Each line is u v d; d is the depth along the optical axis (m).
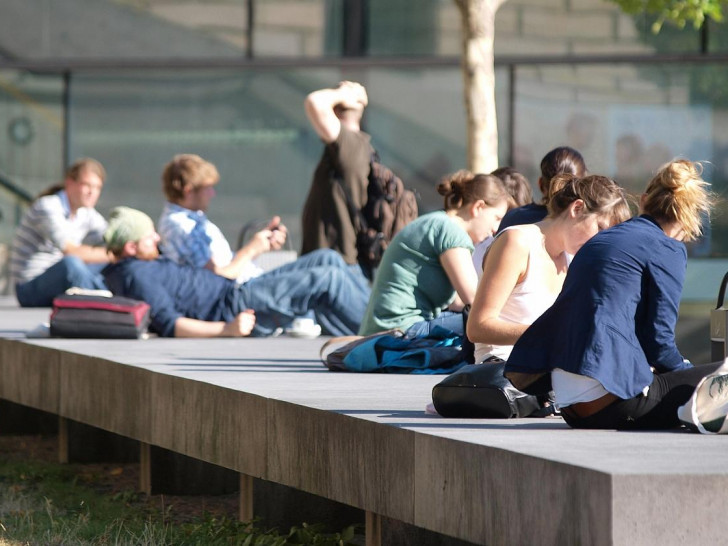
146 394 19.16
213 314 27.64
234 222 50.22
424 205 49.88
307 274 27.88
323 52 50.06
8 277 49.06
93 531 18.19
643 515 9.83
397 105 49.97
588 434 12.42
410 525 14.44
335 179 28.84
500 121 49.91
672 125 49.62
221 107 50.22
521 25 49.75
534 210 19.08
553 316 13.12
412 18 49.88
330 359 19.64
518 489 10.90
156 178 50.25
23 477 23.61
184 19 50.12
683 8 35.50
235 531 17.95
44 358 23.50
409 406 14.80
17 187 49.72
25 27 49.84
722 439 12.09
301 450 14.75
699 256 46.81
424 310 21.27
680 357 13.07
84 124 50.09
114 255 27.34
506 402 13.73
